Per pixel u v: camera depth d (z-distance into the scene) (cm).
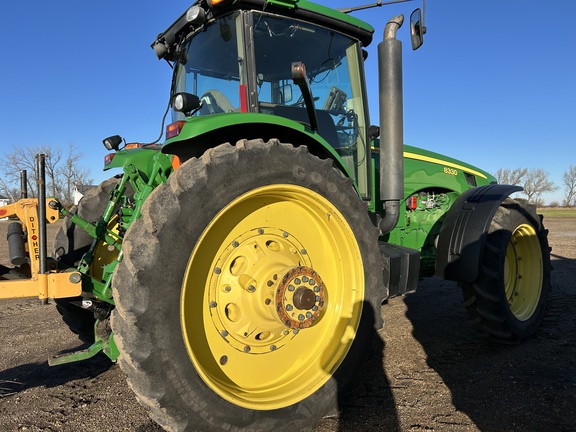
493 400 277
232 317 239
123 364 200
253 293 240
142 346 190
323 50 336
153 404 194
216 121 239
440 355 361
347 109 356
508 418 254
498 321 369
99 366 357
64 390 310
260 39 302
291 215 266
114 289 197
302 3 306
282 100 316
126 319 190
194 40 328
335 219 265
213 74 318
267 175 235
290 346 257
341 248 275
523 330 384
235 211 243
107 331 290
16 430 255
